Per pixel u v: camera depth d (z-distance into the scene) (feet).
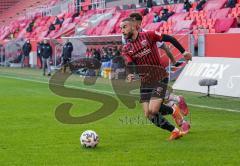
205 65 126.21
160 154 53.98
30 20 347.77
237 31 163.94
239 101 107.76
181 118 64.90
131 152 55.16
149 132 68.44
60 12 331.36
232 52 147.84
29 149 57.16
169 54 63.16
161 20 205.87
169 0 238.07
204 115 85.87
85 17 269.64
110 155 53.67
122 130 70.44
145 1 267.59
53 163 50.26
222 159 51.34
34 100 113.50
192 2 219.82
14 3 427.74
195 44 159.74
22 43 291.38
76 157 52.80
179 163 49.75
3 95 125.59
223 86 117.80
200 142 60.80
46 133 68.08
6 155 53.98
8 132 69.10
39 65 270.05
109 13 252.62
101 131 69.72
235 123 76.43
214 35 153.79
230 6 188.55
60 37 250.57
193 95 120.88
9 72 233.55
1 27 389.39
